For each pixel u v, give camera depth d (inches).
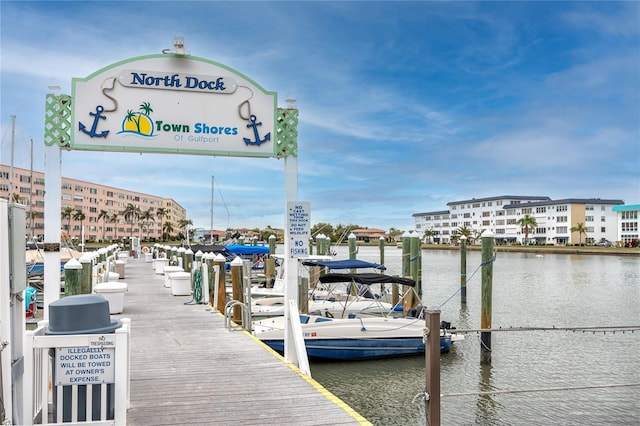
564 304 996.6
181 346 388.5
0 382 167.6
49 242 303.7
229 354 360.2
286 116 333.1
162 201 6702.8
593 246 4160.9
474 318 823.1
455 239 4889.3
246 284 496.7
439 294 1151.6
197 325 488.4
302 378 296.4
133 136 313.6
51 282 303.9
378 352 522.9
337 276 533.3
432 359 238.4
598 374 484.7
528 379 470.9
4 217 173.2
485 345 517.3
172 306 634.8
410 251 909.2
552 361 530.3
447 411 387.5
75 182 4709.6
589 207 4539.9
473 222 5403.5
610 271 1897.1
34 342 191.8
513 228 4968.0
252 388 276.8
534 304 997.2
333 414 236.5
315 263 632.4
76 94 308.2
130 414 234.1
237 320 524.7
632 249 3560.5
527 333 663.1
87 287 476.7
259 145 328.8
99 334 196.2
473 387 447.5
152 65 316.8
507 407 396.2
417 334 534.0
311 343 501.7
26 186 3476.9
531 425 362.0
